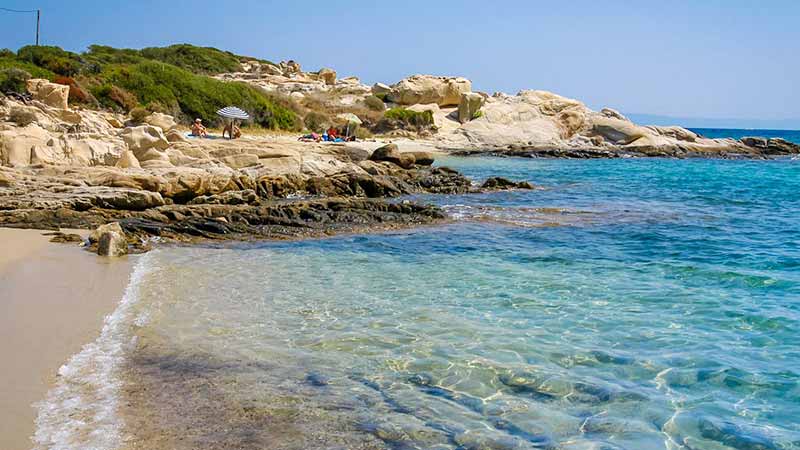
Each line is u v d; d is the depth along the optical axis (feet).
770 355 23.98
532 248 47.03
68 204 53.11
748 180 111.55
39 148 66.28
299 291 33.24
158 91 148.15
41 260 37.86
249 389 20.29
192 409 18.62
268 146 88.69
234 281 35.19
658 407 19.53
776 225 59.67
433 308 30.19
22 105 88.89
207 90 158.20
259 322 27.53
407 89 228.22
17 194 54.49
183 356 23.04
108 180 60.44
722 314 29.45
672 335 26.32
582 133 201.77
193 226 51.03
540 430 17.97
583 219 62.23
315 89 239.91
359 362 22.95
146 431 17.06
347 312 29.37
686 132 202.90
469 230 54.95
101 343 23.93
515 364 22.93
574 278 37.04
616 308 30.45
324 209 60.44
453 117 219.61
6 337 23.79
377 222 57.47
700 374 22.13
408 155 102.63
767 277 36.91
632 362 23.25
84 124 84.23
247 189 68.39
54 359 21.95
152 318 27.43
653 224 59.52
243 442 16.72
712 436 17.72
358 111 203.72
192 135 118.52
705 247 47.88
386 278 36.73
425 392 20.43
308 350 24.12
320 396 19.93
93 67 163.12
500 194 84.02
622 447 17.04
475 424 18.26
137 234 47.98
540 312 29.68
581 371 22.36
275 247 46.34
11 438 16.20
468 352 24.12
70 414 17.80
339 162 91.09
